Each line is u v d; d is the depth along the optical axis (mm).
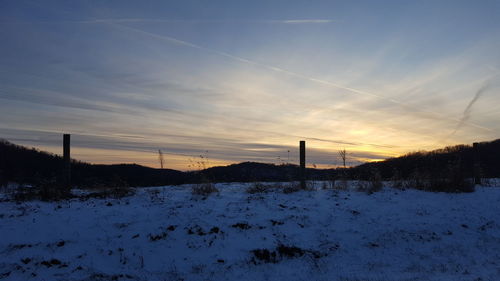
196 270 7832
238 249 8672
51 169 26625
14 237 8758
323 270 7969
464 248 9086
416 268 8031
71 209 10742
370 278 7395
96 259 8102
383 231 9992
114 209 10844
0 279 7133
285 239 9211
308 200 12203
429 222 10555
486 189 13766
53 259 7883
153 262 8133
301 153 14008
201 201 11766
